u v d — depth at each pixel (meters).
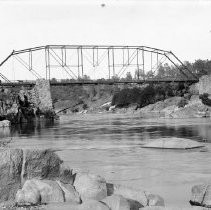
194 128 98.75
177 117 163.00
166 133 85.94
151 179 36.12
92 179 23.56
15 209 21.06
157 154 52.03
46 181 22.84
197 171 39.50
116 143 67.81
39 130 111.69
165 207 20.95
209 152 52.62
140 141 70.19
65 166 24.66
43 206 21.36
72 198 22.36
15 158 23.50
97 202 20.59
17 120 165.88
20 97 186.12
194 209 20.75
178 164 43.75
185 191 31.17
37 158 23.84
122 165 43.91
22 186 23.30
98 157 50.59
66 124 141.62
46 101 197.25
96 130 102.69
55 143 71.06
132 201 22.05
